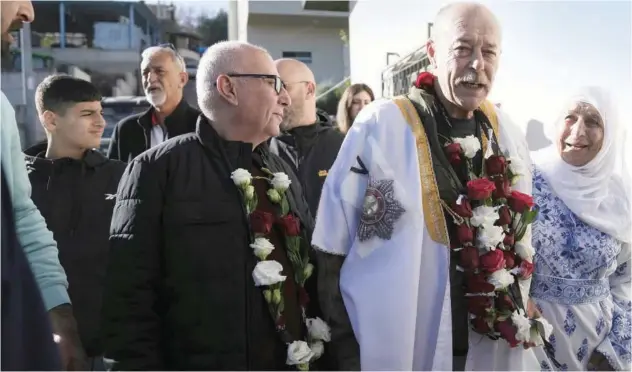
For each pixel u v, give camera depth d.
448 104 1.69
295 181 1.86
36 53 6.65
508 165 1.69
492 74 1.58
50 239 1.46
